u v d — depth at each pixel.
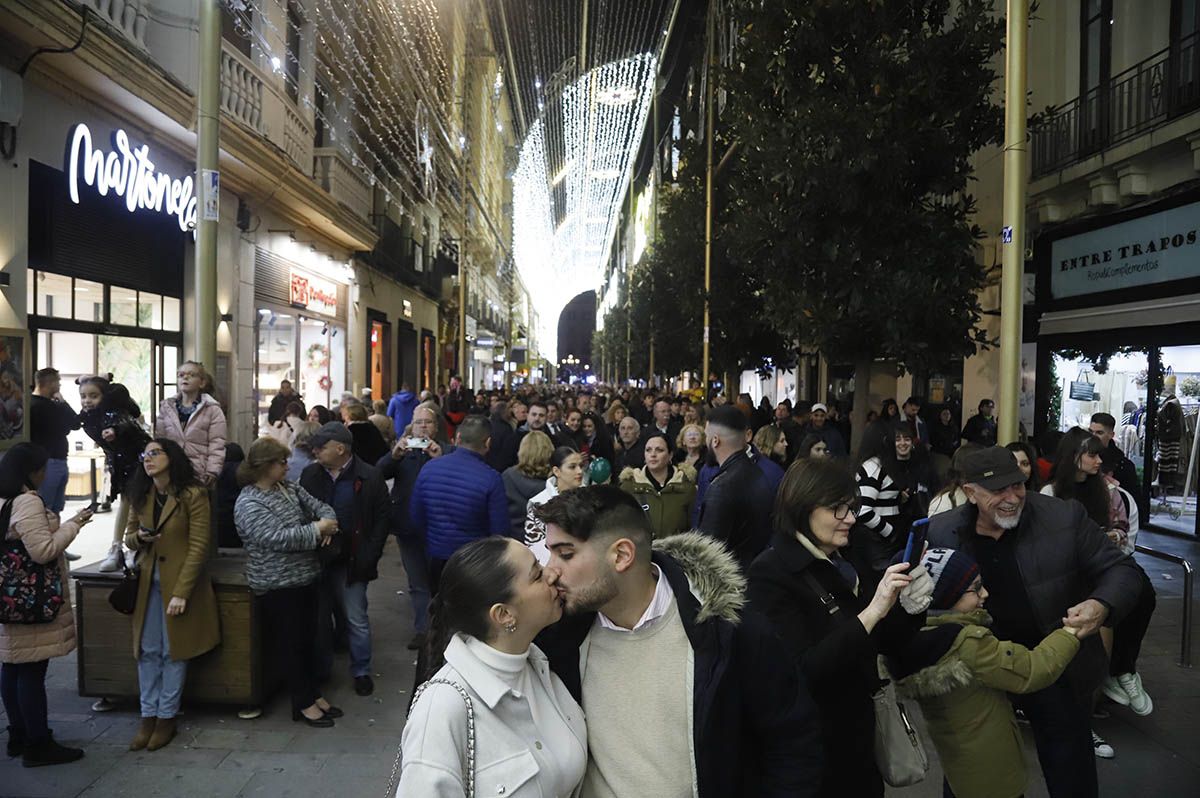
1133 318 11.41
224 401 13.68
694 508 5.54
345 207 18.47
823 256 10.43
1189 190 10.46
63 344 10.13
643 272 34.78
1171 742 4.85
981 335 10.59
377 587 8.57
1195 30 10.59
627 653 2.06
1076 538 3.36
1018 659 2.81
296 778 4.33
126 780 4.28
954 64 10.05
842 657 2.38
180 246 12.57
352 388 22.30
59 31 7.97
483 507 5.82
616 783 2.01
